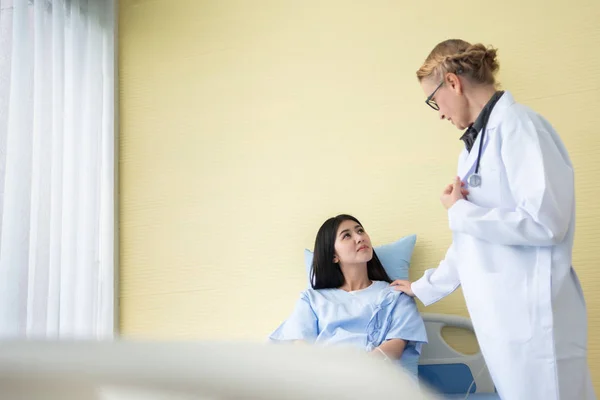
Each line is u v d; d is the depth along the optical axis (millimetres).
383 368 262
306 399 243
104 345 250
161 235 2229
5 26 1860
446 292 1629
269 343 271
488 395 1676
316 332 1750
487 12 2080
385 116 2105
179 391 239
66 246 2027
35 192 1907
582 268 1854
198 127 2279
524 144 1349
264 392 242
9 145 1836
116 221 2266
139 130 2328
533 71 2004
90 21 2289
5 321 1759
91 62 2252
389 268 1908
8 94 1833
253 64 2273
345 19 2213
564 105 1960
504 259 1340
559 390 1241
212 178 2225
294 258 2094
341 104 2154
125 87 2373
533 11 2039
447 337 1907
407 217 2021
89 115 2193
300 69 2221
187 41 2357
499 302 1315
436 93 1507
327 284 1849
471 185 1426
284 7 2283
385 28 2166
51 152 1971
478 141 1444
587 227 1870
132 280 2221
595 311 1825
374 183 2070
